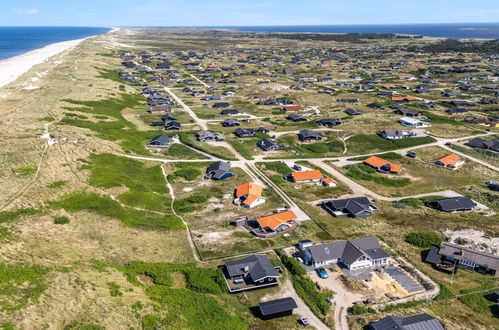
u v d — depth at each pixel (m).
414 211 67.19
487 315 42.44
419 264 51.91
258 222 61.00
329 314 42.44
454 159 87.75
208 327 39.31
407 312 42.78
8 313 35.19
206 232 59.84
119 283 43.59
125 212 61.12
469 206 67.62
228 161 89.69
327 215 65.81
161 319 38.78
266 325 40.91
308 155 95.06
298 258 52.31
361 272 49.97
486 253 51.75
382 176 83.31
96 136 91.69
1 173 66.44
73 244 50.41
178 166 85.81
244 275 48.62
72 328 34.88
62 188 63.81
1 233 48.72
